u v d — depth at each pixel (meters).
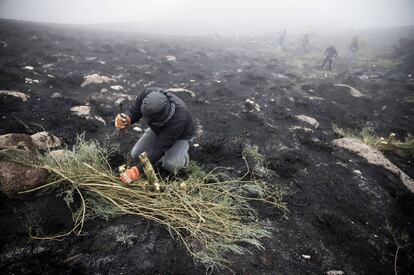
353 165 3.82
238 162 3.45
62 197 2.28
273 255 2.09
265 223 2.42
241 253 2.01
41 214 2.10
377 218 2.87
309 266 2.07
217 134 4.32
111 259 1.84
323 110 6.53
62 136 3.52
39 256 1.80
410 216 3.01
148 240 2.03
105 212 2.16
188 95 5.84
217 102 5.84
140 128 4.10
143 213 2.20
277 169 3.32
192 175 2.76
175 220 2.14
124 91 6.00
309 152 4.06
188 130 2.75
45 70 6.77
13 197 2.15
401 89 9.23
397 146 4.82
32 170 2.22
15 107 4.09
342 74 11.12
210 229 2.11
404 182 3.70
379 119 6.64
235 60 11.75
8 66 6.14
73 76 6.00
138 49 10.88
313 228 2.50
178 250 1.97
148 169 2.27
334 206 2.90
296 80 9.47
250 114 5.08
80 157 2.48
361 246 2.42
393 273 2.21
